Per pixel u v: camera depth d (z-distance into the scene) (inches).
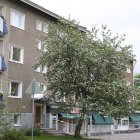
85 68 1268.5
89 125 1804.9
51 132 1482.5
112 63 1270.9
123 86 1255.5
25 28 1467.8
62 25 1327.5
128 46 1336.1
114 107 1230.9
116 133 2070.6
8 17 1379.2
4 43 1354.6
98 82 1246.3
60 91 1301.7
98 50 1266.0
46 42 1325.0
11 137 888.9
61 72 1272.1
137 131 2363.4
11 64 1387.8
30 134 1284.4
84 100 1242.6
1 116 882.1
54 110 1563.7
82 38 1284.4
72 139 1194.6
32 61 1498.5
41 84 1546.5
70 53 1263.5
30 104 1480.1
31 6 1481.3
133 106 1269.7
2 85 1333.7
